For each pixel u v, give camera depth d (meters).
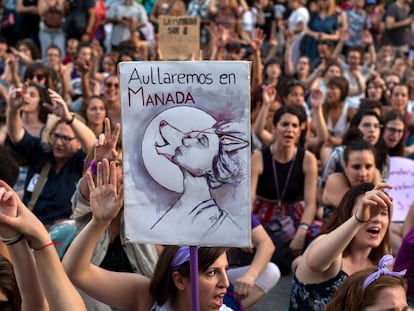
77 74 11.62
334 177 6.24
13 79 9.54
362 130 7.51
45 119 7.78
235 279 5.64
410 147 9.02
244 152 2.89
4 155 4.16
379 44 16.95
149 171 2.96
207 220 2.94
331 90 9.57
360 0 15.77
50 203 6.15
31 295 2.92
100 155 3.82
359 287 3.22
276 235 6.96
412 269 4.41
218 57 10.98
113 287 3.38
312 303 4.02
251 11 15.36
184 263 3.27
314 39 14.86
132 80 2.93
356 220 3.62
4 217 2.79
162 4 15.29
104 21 14.71
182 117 2.92
